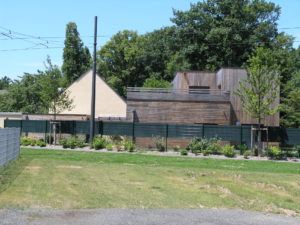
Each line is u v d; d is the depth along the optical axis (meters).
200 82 35.06
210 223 7.46
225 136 26.36
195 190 11.34
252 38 43.94
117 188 11.09
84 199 9.26
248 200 10.14
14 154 17.64
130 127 27.89
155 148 27.09
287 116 39.41
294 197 10.92
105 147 26.31
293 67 46.84
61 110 31.50
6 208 7.91
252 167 18.84
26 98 47.78
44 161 17.72
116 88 58.69
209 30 45.41
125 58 57.03
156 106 29.78
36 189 10.23
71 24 59.12
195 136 26.64
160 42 57.75
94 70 26.67
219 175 14.99
